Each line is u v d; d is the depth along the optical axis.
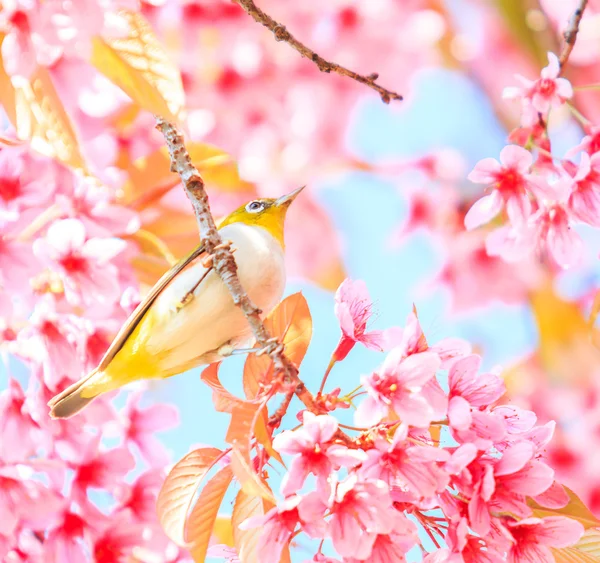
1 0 0.93
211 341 0.99
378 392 0.91
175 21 1.13
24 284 0.98
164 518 0.93
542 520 0.92
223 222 1.03
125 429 1.01
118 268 1.01
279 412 0.93
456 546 0.91
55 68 0.98
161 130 0.97
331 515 0.91
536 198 1.00
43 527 0.98
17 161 0.99
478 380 0.93
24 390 1.00
